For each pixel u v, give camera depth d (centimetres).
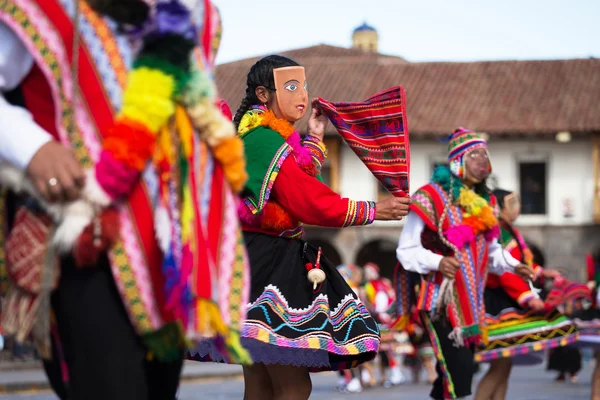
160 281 272
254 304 492
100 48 269
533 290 912
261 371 541
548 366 1883
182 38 272
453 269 729
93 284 268
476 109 4528
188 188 274
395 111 529
